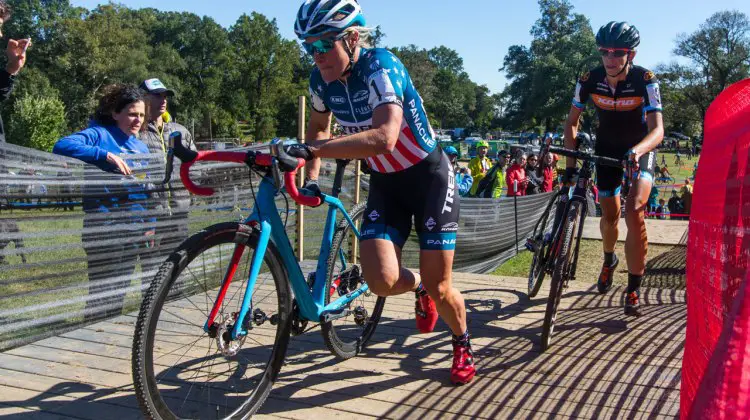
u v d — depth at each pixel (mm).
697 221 912
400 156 2170
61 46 59562
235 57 77750
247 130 88375
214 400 2191
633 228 3160
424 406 2219
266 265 2174
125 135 3393
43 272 2883
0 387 2305
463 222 6328
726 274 757
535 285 3539
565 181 3484
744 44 70438
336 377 2479
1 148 2656
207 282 2055
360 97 2072
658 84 3232
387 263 2172
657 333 2990
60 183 2914
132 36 65125
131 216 3301
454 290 2373
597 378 2449
